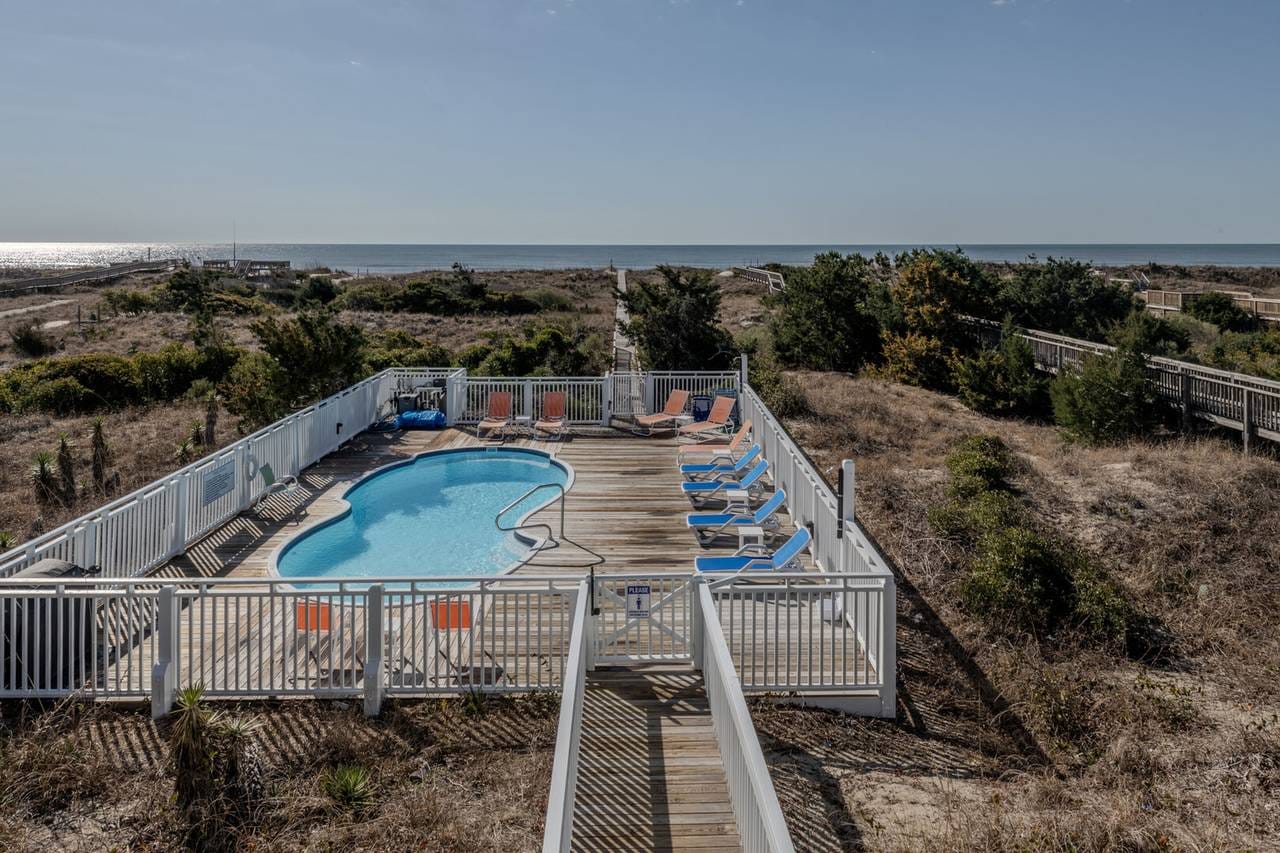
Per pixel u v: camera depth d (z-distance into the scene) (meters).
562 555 10.31
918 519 12.00
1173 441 16.28
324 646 7.48
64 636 7.35
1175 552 11.21
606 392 18.75
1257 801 6.44
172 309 41.03
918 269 26.33
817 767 6.43
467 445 16.55
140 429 18.12
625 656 7.45
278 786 5.85
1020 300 26.77
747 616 8.77
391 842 5.29
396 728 6.55
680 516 11.97
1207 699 8.20
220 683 6.96
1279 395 14.55
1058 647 9.01
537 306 49.12
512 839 5.27
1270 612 9.91
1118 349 17.86
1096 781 6.67
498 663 7.49
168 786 5.75
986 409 21.59
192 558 10.10
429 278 59.41
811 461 15.28
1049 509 12.50
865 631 7.73
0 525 11.80
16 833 5.30
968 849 5.35
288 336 16.48
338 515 11.91
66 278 57.38
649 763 5.93
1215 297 31.16
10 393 20.41
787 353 28.14
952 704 7.66
